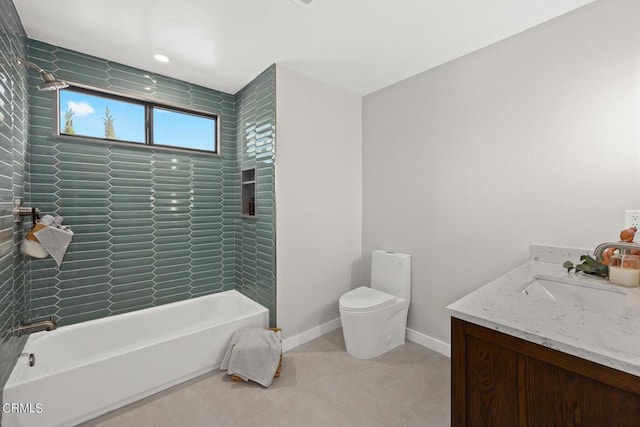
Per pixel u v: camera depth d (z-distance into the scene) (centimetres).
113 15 163
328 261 266
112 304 218
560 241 167
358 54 209
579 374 71
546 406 78
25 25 170
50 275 194
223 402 171
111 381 162
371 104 280
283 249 234
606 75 150
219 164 274
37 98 186
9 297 146
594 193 155
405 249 252
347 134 278
